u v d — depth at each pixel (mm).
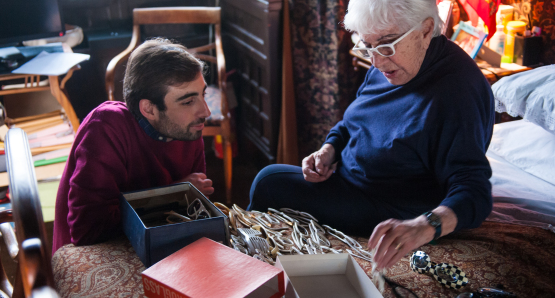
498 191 1500
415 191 1312
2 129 2428
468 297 962
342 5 2443
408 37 1151
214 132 2670
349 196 1422
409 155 1262
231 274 904
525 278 1064
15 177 879
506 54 1933
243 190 2973
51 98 2799
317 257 1038
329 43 2561
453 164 1159
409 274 1081
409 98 1257
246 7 2869
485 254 1163
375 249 1009
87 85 3086
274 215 1396
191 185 1213
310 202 1471
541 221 1317
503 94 1586
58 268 1119
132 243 1111
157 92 1158
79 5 3098
